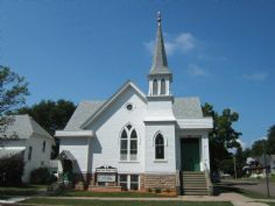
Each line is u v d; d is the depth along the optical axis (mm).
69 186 30469
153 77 31438
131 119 31766
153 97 30781
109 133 31906
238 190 32531
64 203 19766
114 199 22219
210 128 30984
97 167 31234
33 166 46219
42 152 49562
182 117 33188
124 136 31719
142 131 31328
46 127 73125
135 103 31984
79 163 31406
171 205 19047
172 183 28703
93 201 20719
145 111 31703
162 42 33094
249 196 25672
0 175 38562
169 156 29328
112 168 30938
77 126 34281
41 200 21203
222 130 41812
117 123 31953
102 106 32188
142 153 30922
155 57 32312
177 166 30328
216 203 19969
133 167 30812
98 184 30859
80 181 30938
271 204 20156
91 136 31672
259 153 127438
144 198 23234
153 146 29719
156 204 19438
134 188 30453
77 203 19750
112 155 31406
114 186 29391
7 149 43719
